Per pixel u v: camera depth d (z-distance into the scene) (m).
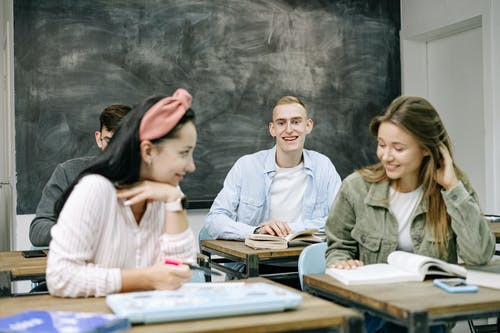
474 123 4.45
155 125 1.39
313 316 1.14
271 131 3.09
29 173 3.81
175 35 4.17
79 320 1.06
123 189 1.45
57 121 3.88
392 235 1.90
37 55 3.83
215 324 1.09
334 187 3.09
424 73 4.87
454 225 1.80
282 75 4.47
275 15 4.45
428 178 1.85
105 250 1.42
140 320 1.08
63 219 1.38
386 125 1.74
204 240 2.91
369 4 4.73
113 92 4.01
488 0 4.00
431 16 4.50
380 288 1.44
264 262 2.43
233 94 4.32
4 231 4.42
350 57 4.67
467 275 1.56
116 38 4.02
